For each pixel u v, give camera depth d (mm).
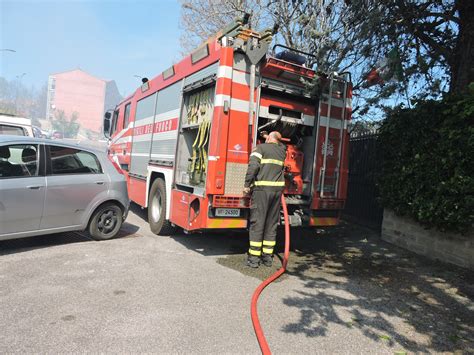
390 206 6984
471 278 5227
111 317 3604
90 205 6152
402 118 6625
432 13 6672
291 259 6047
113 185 6434
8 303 3785
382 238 7375
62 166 5906
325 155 6195
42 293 4062
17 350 2977
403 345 3447
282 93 5918
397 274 5438
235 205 5426
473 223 5387
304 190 6367
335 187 6395
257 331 3426
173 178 6602
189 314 3768
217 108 5320
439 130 5789
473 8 6398
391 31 6352
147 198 7848
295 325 3693
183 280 4711
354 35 6320
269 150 5426
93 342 3152
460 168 5395
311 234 7887
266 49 5367
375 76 6730
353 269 5633
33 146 5621
